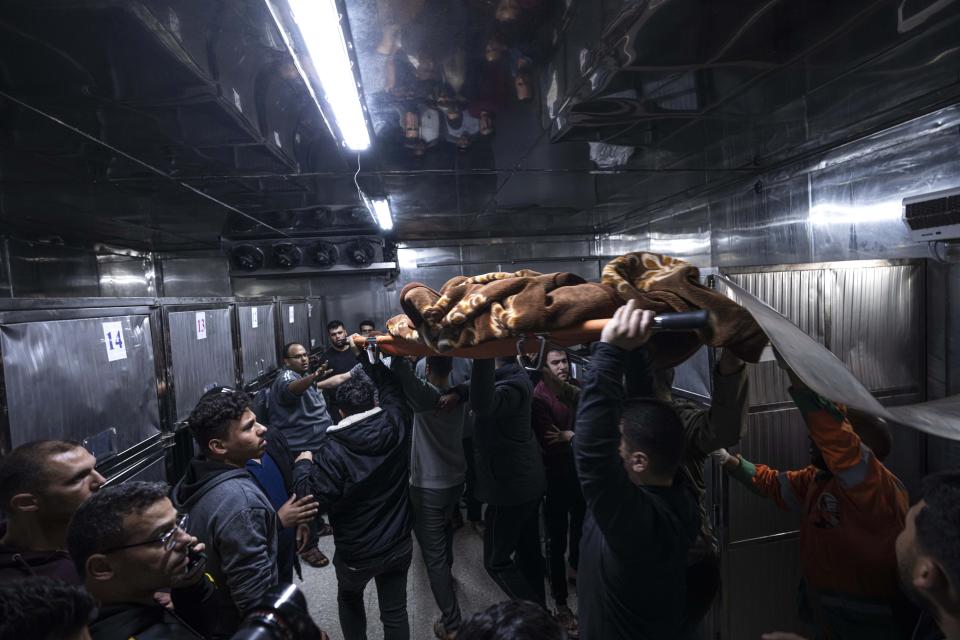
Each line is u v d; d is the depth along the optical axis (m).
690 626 1.16
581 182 3.44
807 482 1.46
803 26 1.44
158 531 0.93
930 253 2.17
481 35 1.41
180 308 2.46
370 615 2.53
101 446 1.73
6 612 0.58
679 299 1.02
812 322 1.97
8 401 1.33
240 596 1.31
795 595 1.98
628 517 0.96
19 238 3.89
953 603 0.69
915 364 2.10
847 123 2.36
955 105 2.07
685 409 1.59
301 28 1.29
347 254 5.39
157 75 1.55
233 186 3.04
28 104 1.75
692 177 3.38
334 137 2.25
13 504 1.07
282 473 2.06
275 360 4.20
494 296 1.13
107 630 0.88
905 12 1.36
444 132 2.27
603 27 1.40
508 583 2.21
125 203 3.33
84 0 1.15
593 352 1.03
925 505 0.74
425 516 2.24
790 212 3.02
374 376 2.14
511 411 2.05
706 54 1.57
